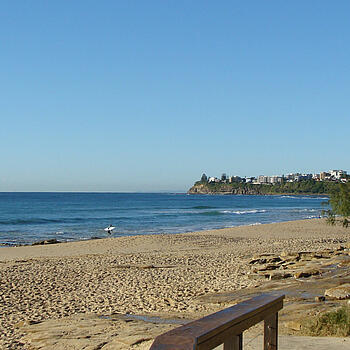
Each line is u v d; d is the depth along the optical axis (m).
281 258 23.17
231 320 3.10
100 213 80.62
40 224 58.47
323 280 15.46
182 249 31.30
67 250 31.64
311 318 8.98
